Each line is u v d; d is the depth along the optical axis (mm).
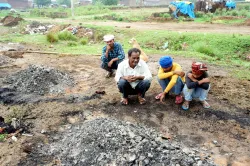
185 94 4848
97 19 24984
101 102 5367
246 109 5051
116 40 14555
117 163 3270
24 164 3518
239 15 22703
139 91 5129
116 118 4742
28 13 40406
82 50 10922
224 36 12188
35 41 13656
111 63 6238
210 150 3854
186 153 3393
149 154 3238
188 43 12305
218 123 4559
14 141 4020
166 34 13414
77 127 4332
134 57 4613
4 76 6898
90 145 3590
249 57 10500
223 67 8086
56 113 4930
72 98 5531
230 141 4078
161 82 5047
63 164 3486
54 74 6504
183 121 4633
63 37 14508
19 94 5730
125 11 34000
